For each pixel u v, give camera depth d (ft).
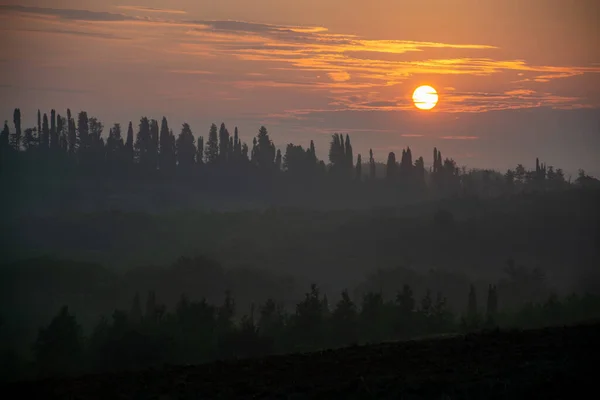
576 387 219.41
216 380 262.06
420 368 261.24
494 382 228.22
